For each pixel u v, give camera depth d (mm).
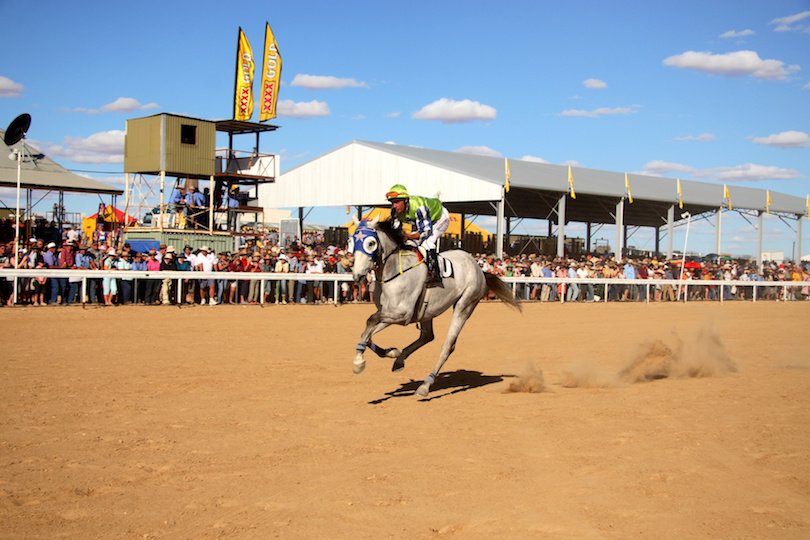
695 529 4297
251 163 32781
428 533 4191
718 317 20766
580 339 14367
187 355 10883
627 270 28469
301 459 5590
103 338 12391
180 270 19172
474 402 7992
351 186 35219
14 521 4301
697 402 8047
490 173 32219
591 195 33906
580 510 4578
